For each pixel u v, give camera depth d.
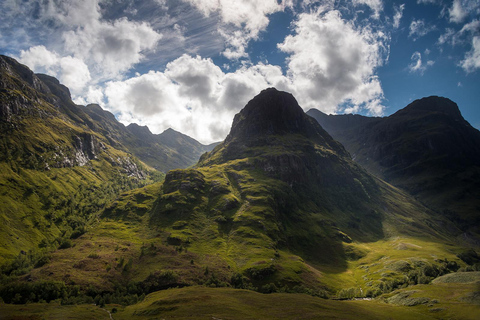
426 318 135.62
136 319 133.38
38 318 131.62
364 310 148.38
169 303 146.38
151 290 185.12
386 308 155.50
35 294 170.88
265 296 163.25
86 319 133.62
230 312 127.88
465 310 135.88
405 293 176.50
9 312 142.00
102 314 144.38
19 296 167.75
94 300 168.62
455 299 152.88
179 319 122.12
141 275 198.00
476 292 154.38
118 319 136.00
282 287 199.25
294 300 155.00
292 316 125.19
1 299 166.88
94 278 188.50
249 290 178.38
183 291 169.75
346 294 197.75
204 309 132.38
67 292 172.88
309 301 154.25
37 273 192.25
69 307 152.62
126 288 184.88
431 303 153.25
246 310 132.50
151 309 142.00
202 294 158.50
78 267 199.25
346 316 130.00
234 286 196.62
